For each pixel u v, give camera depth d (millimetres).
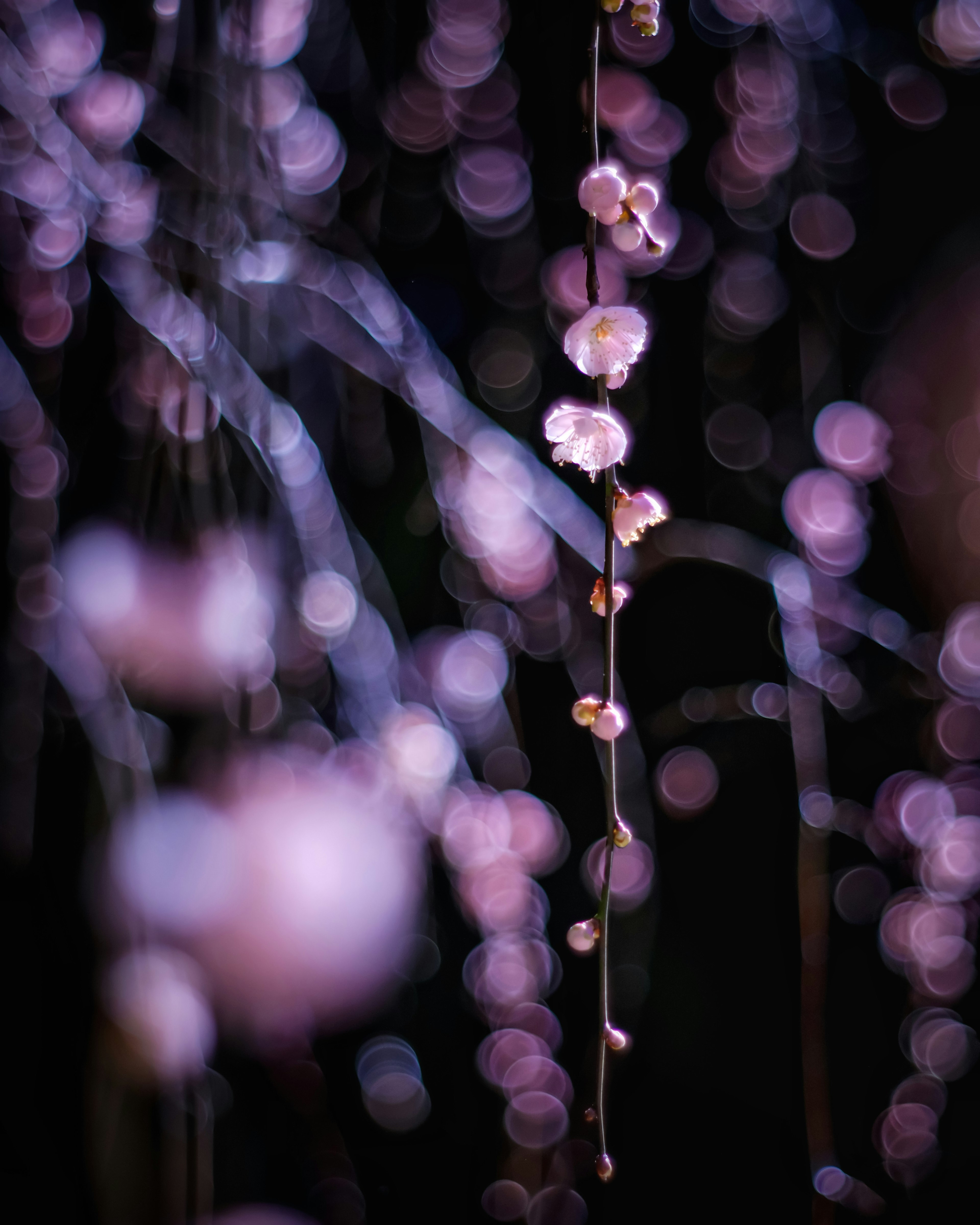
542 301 1303
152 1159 1194
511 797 1284
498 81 1292
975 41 1293
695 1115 1291
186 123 1242
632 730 1308
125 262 1227
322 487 1258
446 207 1299
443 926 1282
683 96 1300
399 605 1300
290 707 1255
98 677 1213
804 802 1298
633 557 1298
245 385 1236
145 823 1206
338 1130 1247
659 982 1306
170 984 1205
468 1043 1273
